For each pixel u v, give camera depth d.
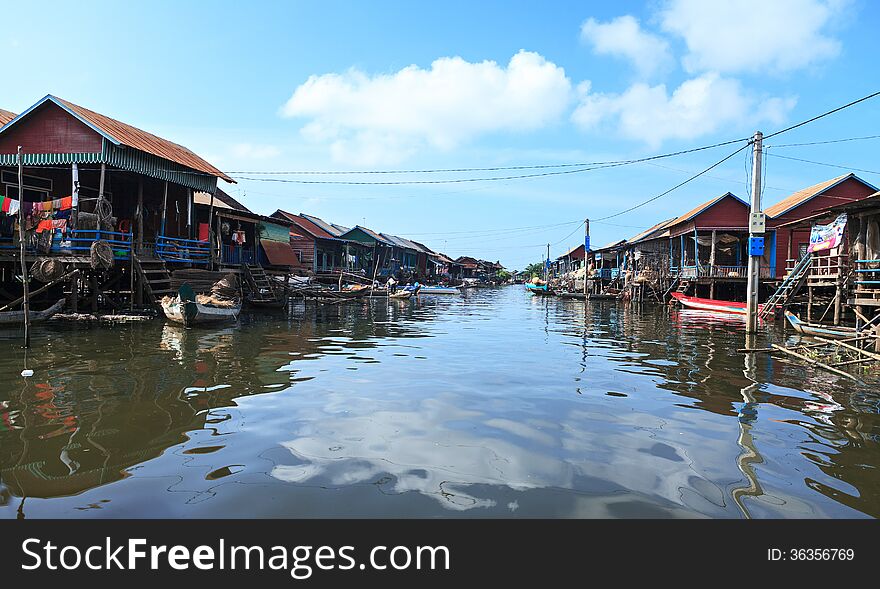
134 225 22.55
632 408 7.68
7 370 9.76
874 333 13.56
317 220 53.56
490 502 4.61
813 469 5.40
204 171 23.44
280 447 5.85
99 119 19.97
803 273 21.09
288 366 10.74
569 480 5.06
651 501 4.66
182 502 4.54
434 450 5.81
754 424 6.93
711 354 13.05
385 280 58.97
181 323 17.09
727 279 30.14
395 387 8.88
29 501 4.54
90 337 14.03
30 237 17.30
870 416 7.33
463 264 99.12
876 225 18.12
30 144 18.73
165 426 6.55
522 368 10.86
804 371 10.70
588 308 33.12
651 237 41.81
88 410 7.22
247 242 32.50
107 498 4.59
